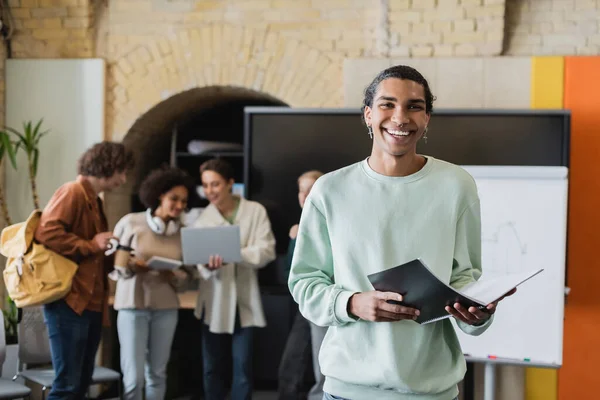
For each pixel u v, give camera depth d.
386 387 2.39
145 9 6.51
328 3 6.30
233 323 5.20
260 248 5.19
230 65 6.43
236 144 7.23
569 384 5.77
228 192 5.34
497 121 5.80
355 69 6.13
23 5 6.55
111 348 6.69
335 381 2.49
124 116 6.55
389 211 2.44
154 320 5.24
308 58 6.32
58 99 6.53
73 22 6.53
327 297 2.43
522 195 4.96
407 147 2.43
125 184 6.89
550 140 5.76
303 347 5.28
